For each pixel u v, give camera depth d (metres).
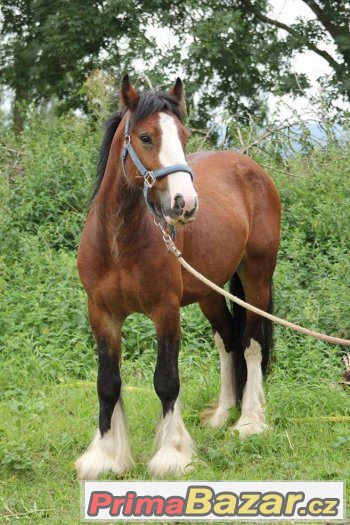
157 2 14.71
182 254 5.21
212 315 6.06
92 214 4.96
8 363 6.84
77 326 7.40
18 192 9.57
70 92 15.94
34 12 16.25
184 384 6.62
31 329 7.33
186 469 4.90
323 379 6.55
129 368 6.92
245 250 6.05
